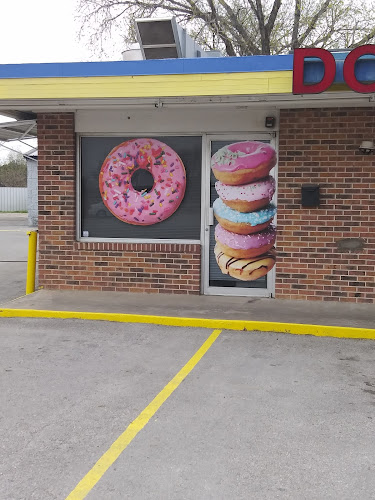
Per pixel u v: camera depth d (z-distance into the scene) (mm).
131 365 5707
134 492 3328
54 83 7535
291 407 4625
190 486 3398
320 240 8328
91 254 9078
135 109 8672
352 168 8156
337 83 6820
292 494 3314
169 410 4551
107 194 9094
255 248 8680
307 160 8258
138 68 7344
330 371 5535
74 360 5867
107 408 4590
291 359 5918
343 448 3914
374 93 6977
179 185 8852
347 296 8328
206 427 4234
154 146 8875
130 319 7488
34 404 4672
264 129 8414
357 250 8242
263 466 3650
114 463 3680
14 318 7715
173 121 8672
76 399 4785
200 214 8898
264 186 8578
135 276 8992
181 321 7320
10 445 3934
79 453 3816
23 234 20875
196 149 8805
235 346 6395
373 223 8172
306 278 8430
